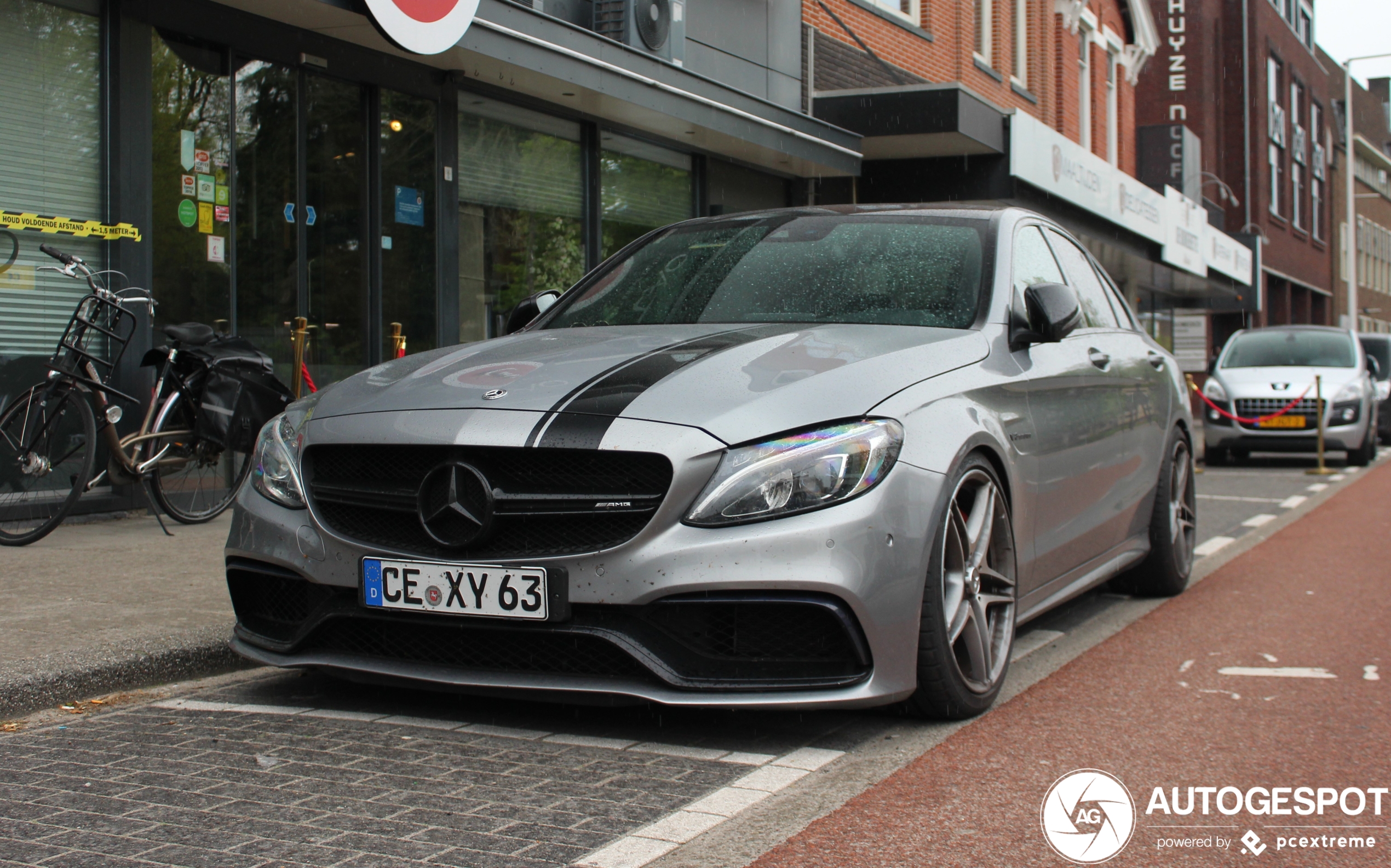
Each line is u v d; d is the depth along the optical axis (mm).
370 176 9438
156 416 6938
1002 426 3912
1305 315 49125
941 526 3469
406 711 3748
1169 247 22609
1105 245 19797
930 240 4594
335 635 3652
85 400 6445
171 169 7992
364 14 8203
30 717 3721
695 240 4957
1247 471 14805
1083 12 23797
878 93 14359
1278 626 5246
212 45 8227
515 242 10828
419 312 9883
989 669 3814
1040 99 21891
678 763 3258
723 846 2686
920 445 3459
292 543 3631
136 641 4234
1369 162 59562
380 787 3045
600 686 3273
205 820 2818
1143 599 5961
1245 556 7410
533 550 3332
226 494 7398
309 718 3688
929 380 3678
